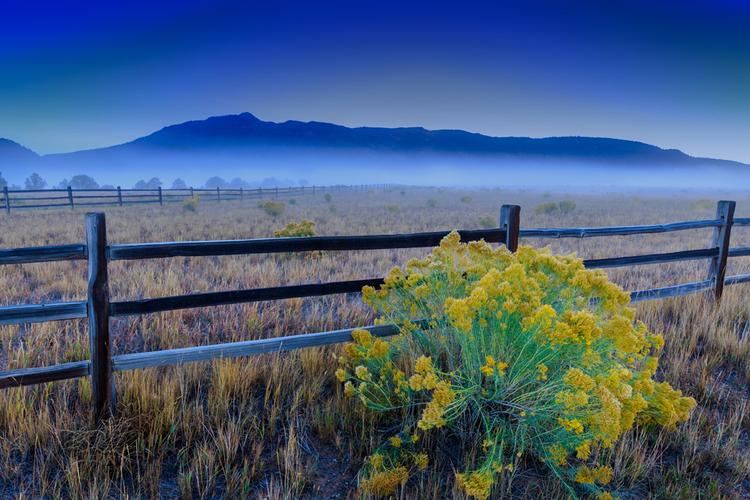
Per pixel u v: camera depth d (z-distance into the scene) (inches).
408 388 89.5
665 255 170.4
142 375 98.3
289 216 717.3
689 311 171.6
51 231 440.5
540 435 82.0
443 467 84.7
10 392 95.7
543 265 99.7
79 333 140.7
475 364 89.2
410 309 109.3
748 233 560.1
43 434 85.7
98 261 87.8
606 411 69.9
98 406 90.7
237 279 237.0
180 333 148.0
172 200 1019.9
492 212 905.5
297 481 76.9
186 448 84.6
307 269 264.7
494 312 87.5
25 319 84.0
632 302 166.2
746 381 123.3
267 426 95.5
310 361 116.5
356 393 95.5
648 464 84.8
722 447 90.1
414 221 669.3
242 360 118.1
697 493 79.1
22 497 72.1
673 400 89.4
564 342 75.4
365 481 75.1
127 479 79.8
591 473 76.2
